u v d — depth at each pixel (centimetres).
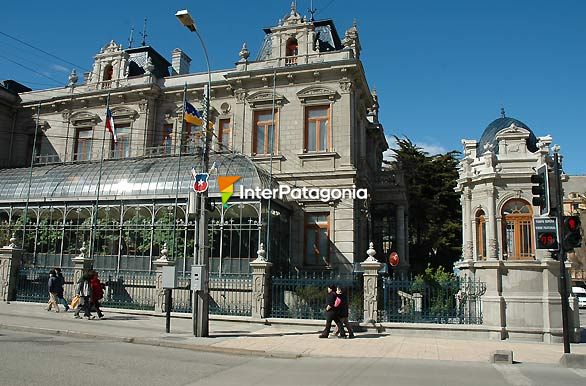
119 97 3186
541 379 1057
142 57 3488
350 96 2733
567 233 1336
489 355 1334
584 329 2225
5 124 3431
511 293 1748
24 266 2522
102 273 2342
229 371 1105
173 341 1477
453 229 4084
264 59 2969
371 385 970
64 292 2367
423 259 4138
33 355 1159
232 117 2961
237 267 2278
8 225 2655
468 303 1794
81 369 1027
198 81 3117
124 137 3175
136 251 2405
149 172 2544
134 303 2159
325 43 3048
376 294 1830
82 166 2808
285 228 2597
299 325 1830
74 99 3281
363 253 2855
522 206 2123
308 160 2734
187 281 2155
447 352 1422
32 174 2825
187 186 2402
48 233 2580
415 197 4172
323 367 1182
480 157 2389
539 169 1391
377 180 3384
